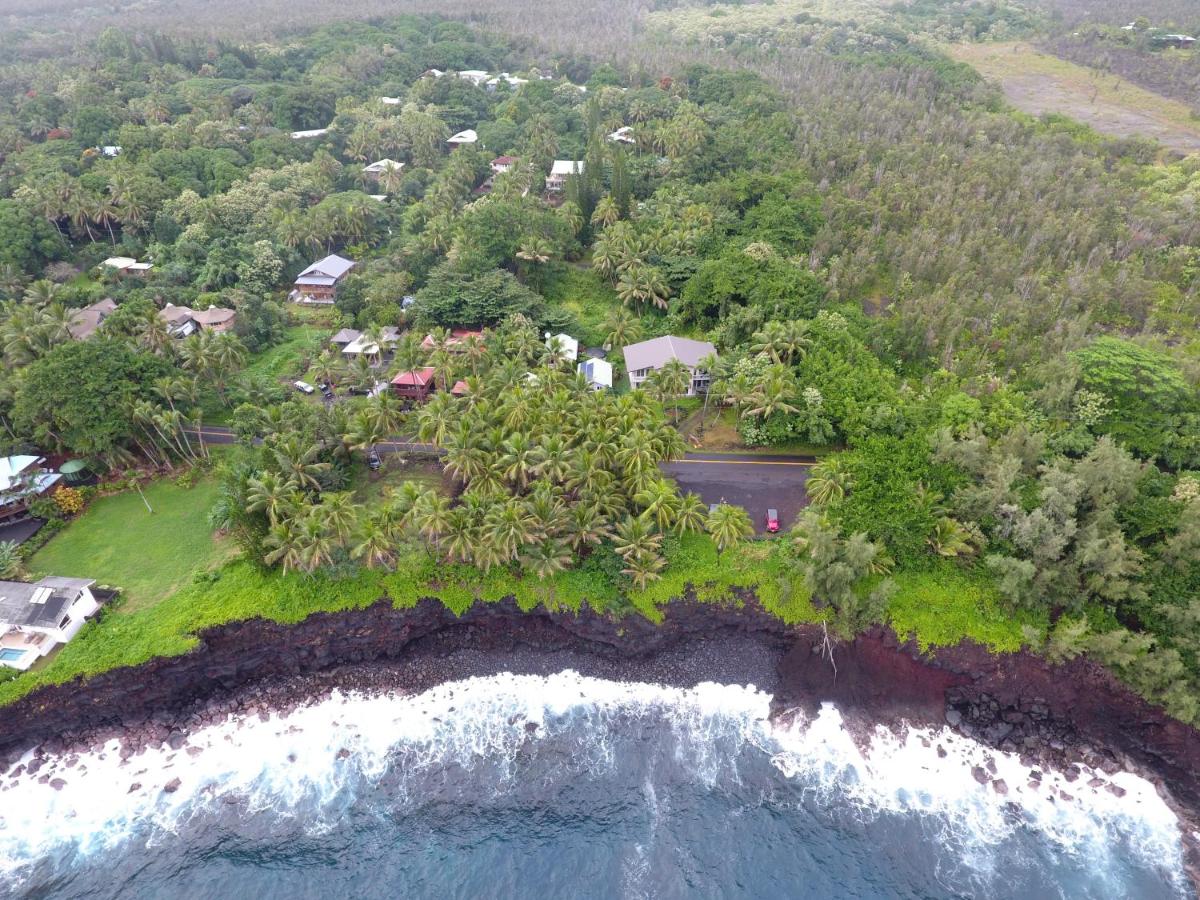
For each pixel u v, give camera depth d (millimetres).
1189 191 131000
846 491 73688
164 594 71000
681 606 71062
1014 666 66375
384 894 54469
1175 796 61281
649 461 71750
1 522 78875
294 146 157875
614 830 58688
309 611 69062
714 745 65000
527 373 89938
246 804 60438
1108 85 199000
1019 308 102125
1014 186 133500
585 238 133625
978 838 58250
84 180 130500
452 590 71438
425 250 123625
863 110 168625
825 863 56438
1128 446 77000
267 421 82500
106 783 61781
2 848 57188
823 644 69688
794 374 89812
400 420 83250
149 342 92125
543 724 66688
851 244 121375
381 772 62875
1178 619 60719
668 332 109875
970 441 73938
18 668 63719
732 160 144875
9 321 92188
